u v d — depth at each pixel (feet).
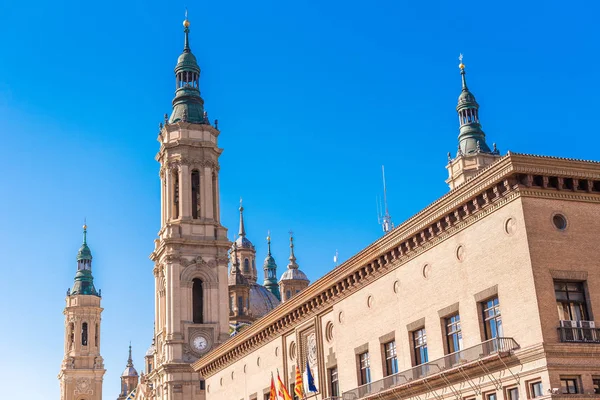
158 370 338.54
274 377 218.38
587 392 119.14
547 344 119.75
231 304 470.80
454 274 143.54
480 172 134.00
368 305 171.73
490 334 134.41
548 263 126.00
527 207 127.95
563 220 130.00
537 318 122.11
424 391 147.02
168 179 357.00
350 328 178.09
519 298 126.52
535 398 120.57
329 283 185.57
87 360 601.21
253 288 515.50
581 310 127.03
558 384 118.52
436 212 146.61
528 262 125.18
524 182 128.98
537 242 126.41
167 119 367.86
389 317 163.02
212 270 348.79
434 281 149.18
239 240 566.77
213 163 362.33
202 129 361.92
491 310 134.62
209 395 270.67
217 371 265.34
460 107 383.24
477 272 137.39
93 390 594.65
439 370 141.49
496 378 128.77
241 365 244.42
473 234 139.54
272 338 222.07
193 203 361.51
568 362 120.16
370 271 170.19
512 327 127.44
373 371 167.32
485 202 135.44
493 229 134.31
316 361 194.59
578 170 131.03
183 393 327.26
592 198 132.98
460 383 137.39
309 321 199.41
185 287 342.64
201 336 338.34
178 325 336.49
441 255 147.95
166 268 345.31
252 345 235.20
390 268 163.84
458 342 142.31
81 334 608.60
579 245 129.08
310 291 194.80
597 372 121.39
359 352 173.47
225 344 252.62
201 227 352.08
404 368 156.35
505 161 127.95
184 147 357.00
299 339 204.95
